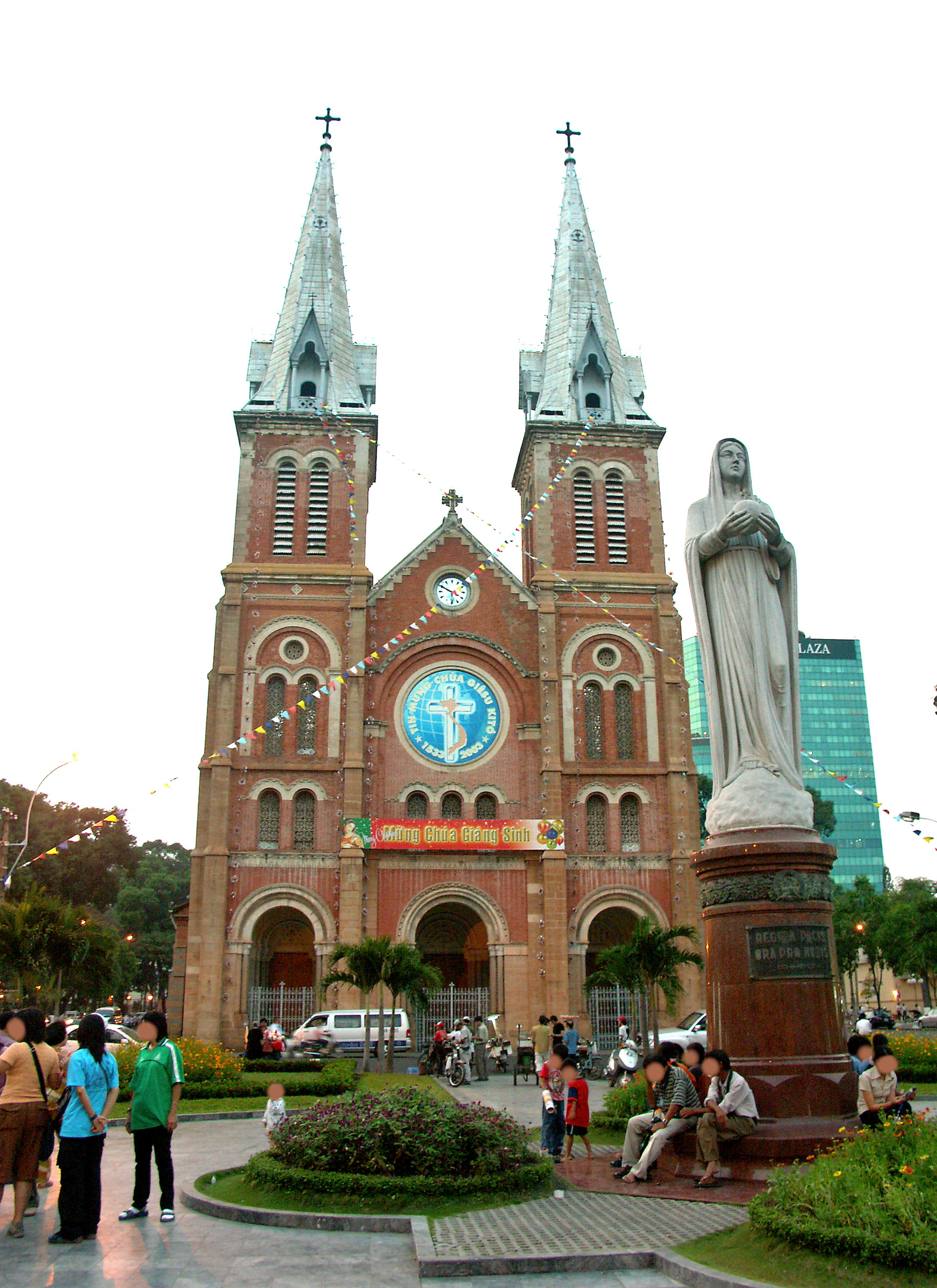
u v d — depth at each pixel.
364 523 51.97
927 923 64.94
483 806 48.31
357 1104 14.96
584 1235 11.38
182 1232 12.17
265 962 47.78
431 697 49.22
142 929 95.44
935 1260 9.00
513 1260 10.41
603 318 59.22
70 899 81.12
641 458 54.66
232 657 48.38
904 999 106.19
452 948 51.94
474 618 50.72
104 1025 12.37
